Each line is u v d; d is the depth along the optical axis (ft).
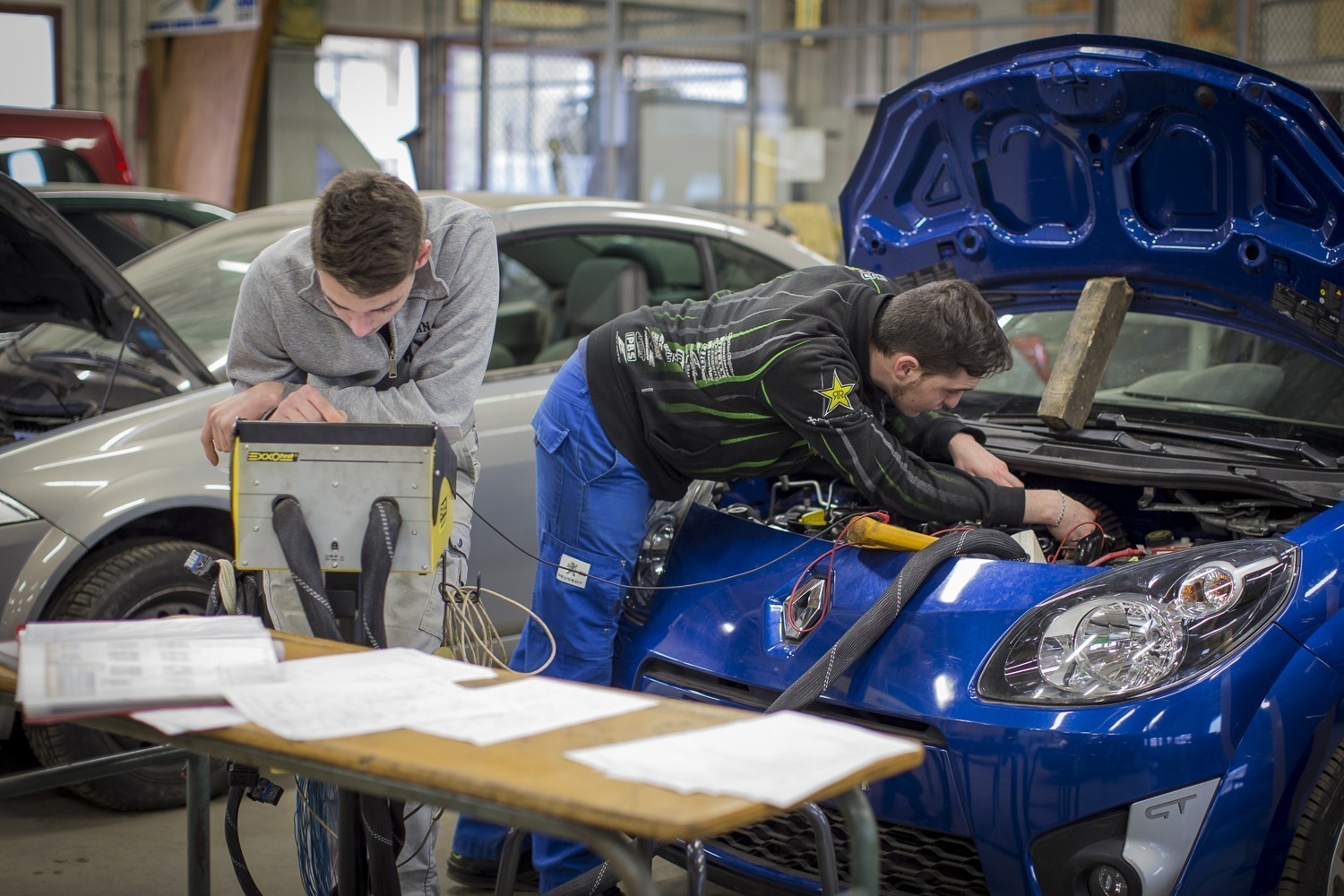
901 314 7.52
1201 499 8.75
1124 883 6.43
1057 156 9.14
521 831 6.08
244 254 13.19
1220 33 30.27
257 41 35.76
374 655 5.67
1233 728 6.47
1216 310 9.22
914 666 7.16
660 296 14.25
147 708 4.83
